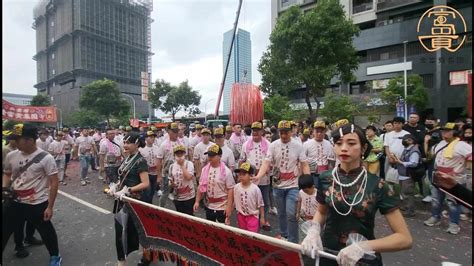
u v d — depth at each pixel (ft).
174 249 10.32
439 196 17.94
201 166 21.70
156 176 22.35
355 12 106.52
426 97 80.53
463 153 15.53
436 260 13.75
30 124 12.40
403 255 14.32
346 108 69.72
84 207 23.04
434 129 23.59
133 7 277.23
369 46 99.81
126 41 272.72
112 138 30.89
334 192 6.46
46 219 12.42
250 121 42.32
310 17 59.72
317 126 19.13
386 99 83.05
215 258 8.94
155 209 10.64
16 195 12.07
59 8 253.24
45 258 14.21
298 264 6.91
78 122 144.36
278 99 75.15
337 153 6.52
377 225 18.37
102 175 34.27
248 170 13.61
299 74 61.21
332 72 59.36
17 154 12.37
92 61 245.86
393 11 97.30
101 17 249.75
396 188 6.11
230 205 13.97
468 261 13.56
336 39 60.34
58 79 269.03
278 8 120.78
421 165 19.51
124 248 12.07
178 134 24.61
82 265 13.61
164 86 116.06
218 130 19.77
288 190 14.80
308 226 6.89
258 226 13.85
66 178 36.47
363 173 6.35
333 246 6.46
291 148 14.73
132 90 280.10
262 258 7.65
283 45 62.34
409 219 19.47
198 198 14.76
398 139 20.85
